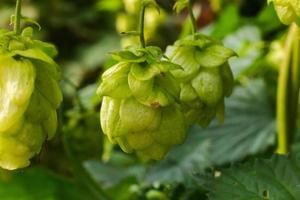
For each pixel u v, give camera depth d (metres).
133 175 0.43
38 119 0.26
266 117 0.47
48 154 0.49
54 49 0.27
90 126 0.42
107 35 0.79
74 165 0.40
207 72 0.28
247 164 0.32
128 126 0.26
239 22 0.47
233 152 0.44
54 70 0.26
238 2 0.51
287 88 0.37
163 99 0.26
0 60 0.26
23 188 0.41
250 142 0.44
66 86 0.57
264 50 0.47
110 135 0.26
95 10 0.81
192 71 0.28
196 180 0.35
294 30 0.35
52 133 0.26
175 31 0.61
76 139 0.42
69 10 0.83
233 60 0.46
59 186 0.41
